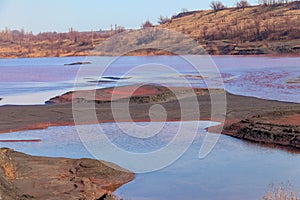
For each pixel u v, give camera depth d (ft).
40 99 122.11
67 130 80.12
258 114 87.51
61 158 57.88
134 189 49.06
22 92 140.36
